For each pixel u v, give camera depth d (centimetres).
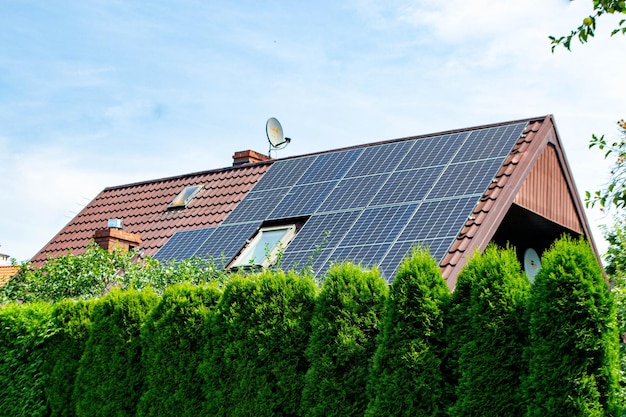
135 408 1528
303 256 1614
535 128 1802
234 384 1366
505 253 1199
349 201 1766
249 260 1688
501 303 1148
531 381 1090
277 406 1320
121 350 1548
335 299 1288
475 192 1593
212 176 2375
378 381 1202
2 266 3039
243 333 1375
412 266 1223
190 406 1428
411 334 1191
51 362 1666
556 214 1827
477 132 1859
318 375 1269
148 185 2541
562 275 1091
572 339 1071
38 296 1905
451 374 1187
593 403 1055
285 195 1952
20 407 1661
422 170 1773
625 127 1409
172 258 1895
